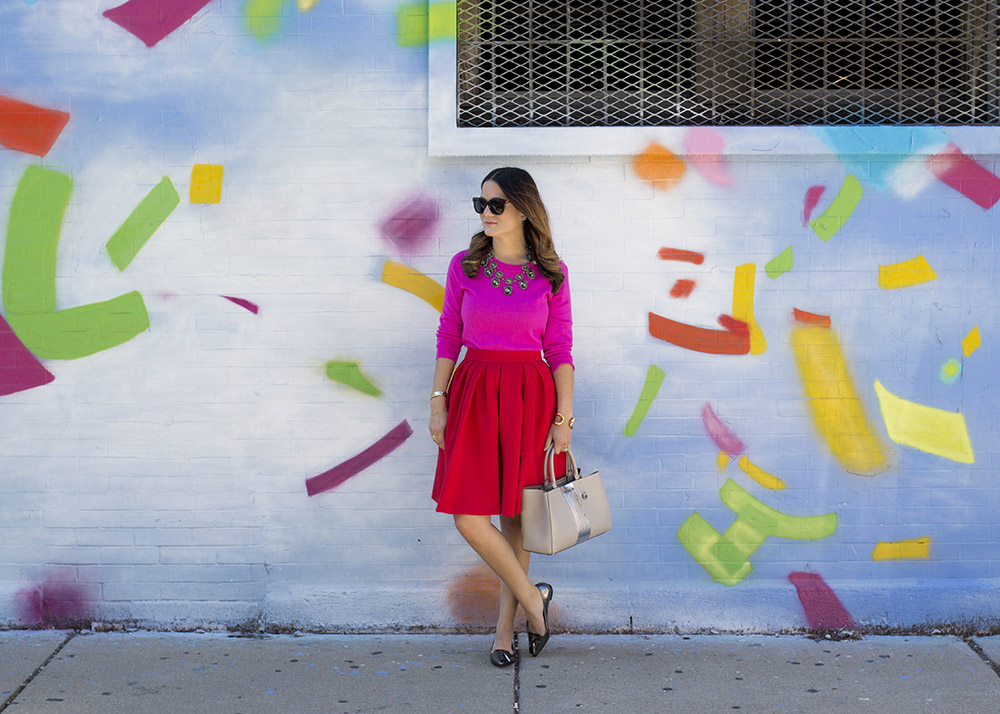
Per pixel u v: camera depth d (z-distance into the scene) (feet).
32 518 12.93
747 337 12.75
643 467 12.87
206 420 12.87
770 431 12.83
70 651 12.16
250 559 12.96
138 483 12.92
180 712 10.40
